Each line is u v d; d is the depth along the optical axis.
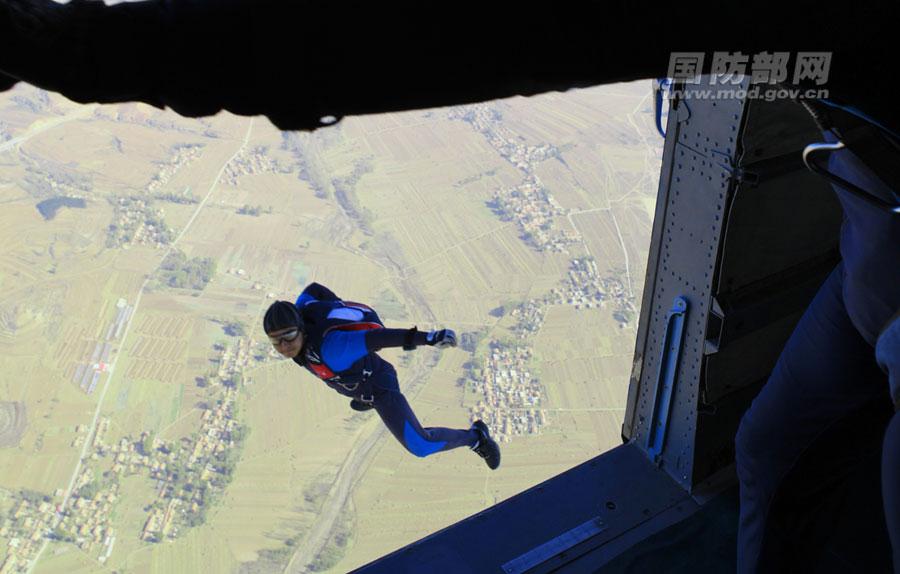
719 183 2.65
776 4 0.73
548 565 3.06
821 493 2.17
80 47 0.72
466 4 0.69
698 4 0.72
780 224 2.79
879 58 0.80
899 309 1.42
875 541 3.03
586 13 0.70
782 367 2.02
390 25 0.69
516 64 0.73
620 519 3.22
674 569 3.05
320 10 0.69
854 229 1.46
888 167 1.07
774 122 2.52
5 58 0.72
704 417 3.16
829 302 1.85
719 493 3.30
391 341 3.98
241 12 0.70
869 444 2.02
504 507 3.27
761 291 2.94
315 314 4.05
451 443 4.63
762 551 2.23
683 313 3.00
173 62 0.72
